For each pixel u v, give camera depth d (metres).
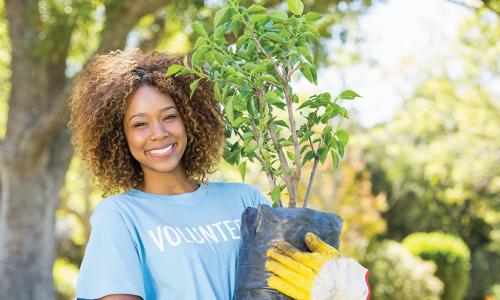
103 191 2.26
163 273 2.01
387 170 17.17
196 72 2.06
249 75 2.04
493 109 13.11
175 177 2.20
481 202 15.98
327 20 8.26
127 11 7.61
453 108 13.73
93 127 2.16
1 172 8.97
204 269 2.03
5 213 8.97
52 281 9.33
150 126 2.12
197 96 2.24
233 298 1.97
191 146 2.26
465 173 14.01
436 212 17.28
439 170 14.16
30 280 9.02
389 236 17.28
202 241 2.07
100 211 2.05
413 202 17.20
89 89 2.21
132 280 1.96
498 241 16.31
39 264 9.10
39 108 8.78
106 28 7.88
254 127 2.12
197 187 2.27
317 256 1.83
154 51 2.29
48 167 9.09
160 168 2.12
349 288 1.81
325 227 1.95
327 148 2.18
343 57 11.32
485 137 13.39
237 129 2.34
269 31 2.11
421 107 13.91
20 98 8.75
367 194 12.26
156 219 2.07
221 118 2.29
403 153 16.88
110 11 7.74
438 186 16.98
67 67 9.58
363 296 1.82
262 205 1.96
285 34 2.04
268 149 2.12
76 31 8.72
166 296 2.01
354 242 11.48
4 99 12.02
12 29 8.68
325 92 2.11
